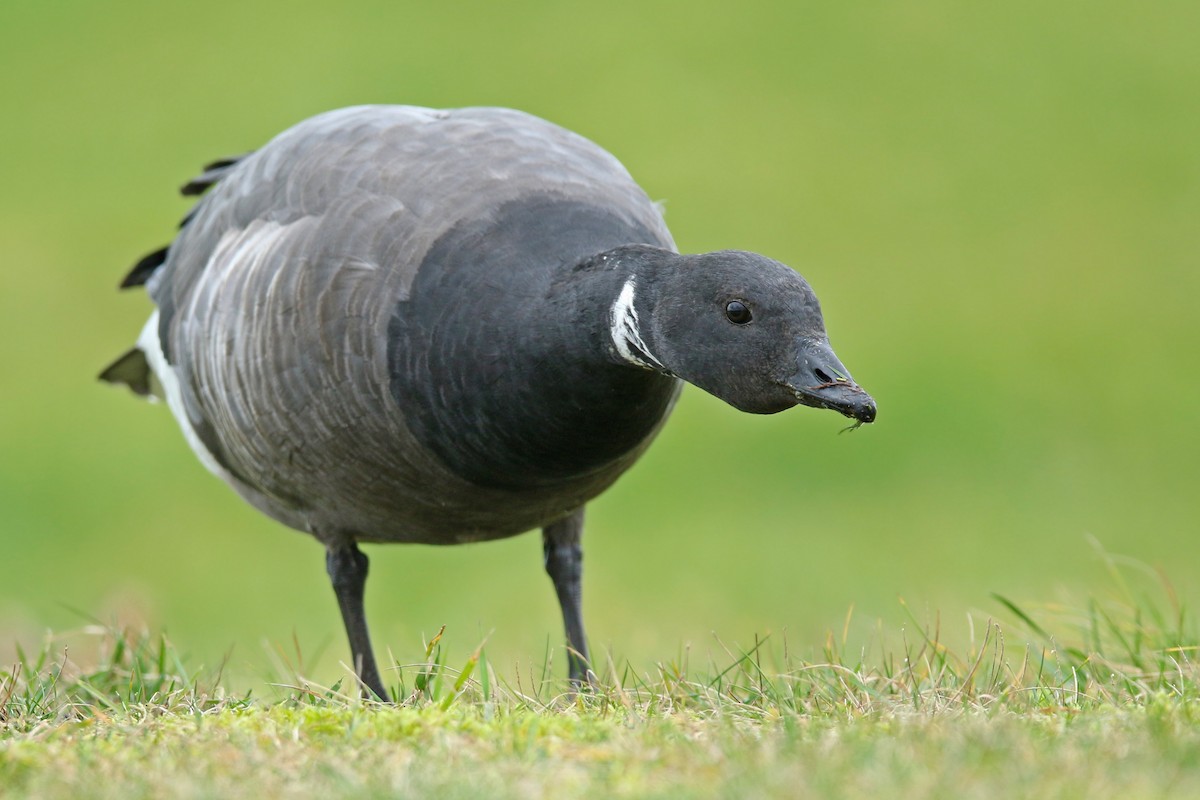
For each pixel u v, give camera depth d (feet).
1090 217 86.17
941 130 94.68
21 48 107.24
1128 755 19.39
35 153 94.22
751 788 18.39
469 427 25.79
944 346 75.51
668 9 109.40
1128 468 66.44
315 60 102.06
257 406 28.07
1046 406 71.51
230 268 28.91
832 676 26.02
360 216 27.22
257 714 23.26
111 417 74.49
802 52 103.40
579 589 31.30
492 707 23.47
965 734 20.31
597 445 25.52
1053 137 94.68
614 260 24.64
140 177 91.40
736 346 22.89
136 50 106.52
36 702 25.81
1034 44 104.53
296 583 59.00
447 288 25.84
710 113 95.61
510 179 27.43
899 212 86.33
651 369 24.40
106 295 81.10
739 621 47.50
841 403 21.98
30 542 62.85
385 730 21.99
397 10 109.81
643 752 20.35
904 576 54.60
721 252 23.75
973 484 65.16
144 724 23.09
